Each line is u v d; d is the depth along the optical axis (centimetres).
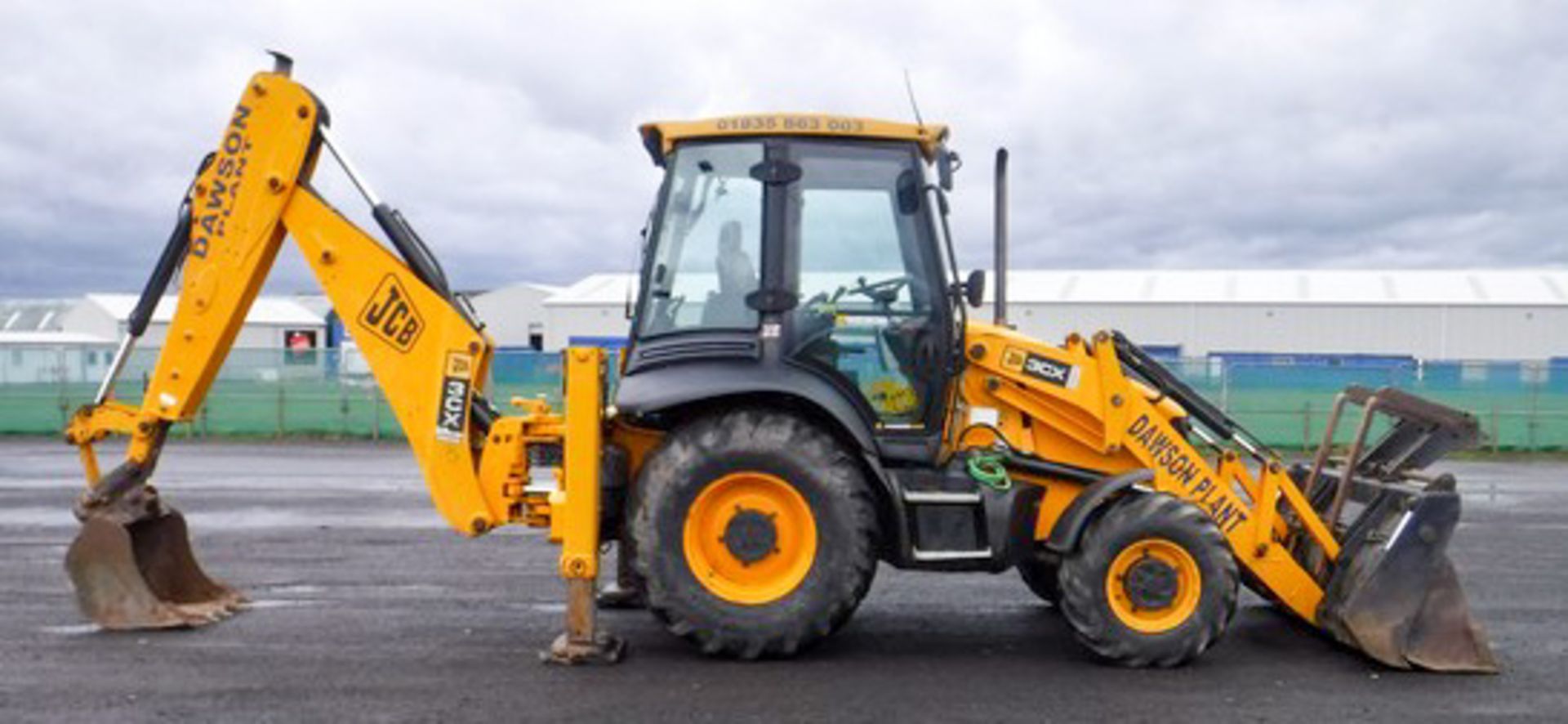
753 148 567
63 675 525
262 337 3678
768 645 540
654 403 548
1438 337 3177
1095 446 588
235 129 582
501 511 574
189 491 1191
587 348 547
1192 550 545
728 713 477
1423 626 552
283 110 581
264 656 559
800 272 565
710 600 540
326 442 1878
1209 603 546
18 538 887
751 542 543
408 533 927
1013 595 716
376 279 578
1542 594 736
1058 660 566
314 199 581
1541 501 1221
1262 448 595
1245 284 3459
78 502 606
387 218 578
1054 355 586
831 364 565
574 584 550
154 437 601
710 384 552
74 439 600
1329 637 596
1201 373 1903
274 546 864
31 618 628
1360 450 598
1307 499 624
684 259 569
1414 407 585
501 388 1958
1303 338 3225
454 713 475
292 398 1925
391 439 1911
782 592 542
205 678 522
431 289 579
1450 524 554
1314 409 1855
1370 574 554
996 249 640
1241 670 551
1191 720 477
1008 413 593
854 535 538
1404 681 536
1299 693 515
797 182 565
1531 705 501
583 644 550
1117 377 580
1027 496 567
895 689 514
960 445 587
